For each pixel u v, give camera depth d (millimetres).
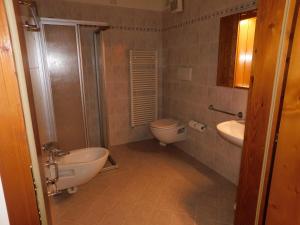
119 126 3535
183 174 2664
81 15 2924
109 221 1904
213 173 2684
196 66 2828
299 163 908
